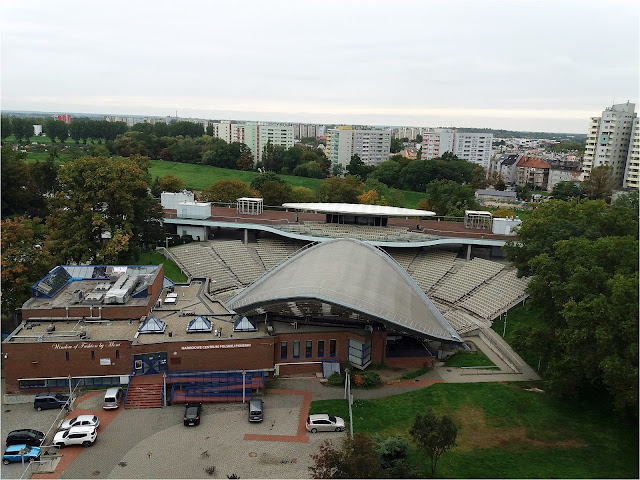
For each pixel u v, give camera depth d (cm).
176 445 4181
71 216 7419
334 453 3428
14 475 3775
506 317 6919
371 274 5975
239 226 9512
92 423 4306
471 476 3778
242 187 12056
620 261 4712
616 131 18600
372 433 4388
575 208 6919
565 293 4816
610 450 4066
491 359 5972
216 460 3991
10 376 4916
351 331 5641
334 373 5428
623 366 3878
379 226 9762
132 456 4019
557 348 4894
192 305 6209
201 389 4956
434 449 3575
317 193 14088
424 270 8744
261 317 5934
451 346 6275
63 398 4781
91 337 5134
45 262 6444
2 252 5934
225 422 4562
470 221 10056
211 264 8731
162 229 8969
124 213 7869
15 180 10431
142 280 6325
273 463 3966
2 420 4494
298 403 4944
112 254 7025
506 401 4881
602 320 4162
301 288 5356
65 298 5822
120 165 7794
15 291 5878
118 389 4856
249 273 8694
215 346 5209
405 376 5562
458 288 8025
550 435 4322
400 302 5666
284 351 5528
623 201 9612
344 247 6569
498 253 9031
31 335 5078
